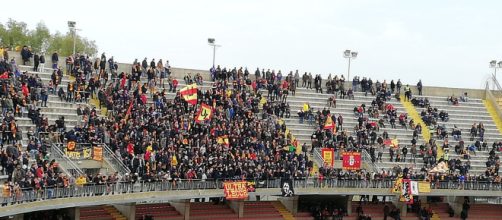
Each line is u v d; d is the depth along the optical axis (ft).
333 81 281.13
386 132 257.55
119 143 186.80
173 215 200.23
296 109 265.34
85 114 195.31
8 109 176.65
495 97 313.32
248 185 197.36
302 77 281.13
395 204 243.40
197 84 252.62
